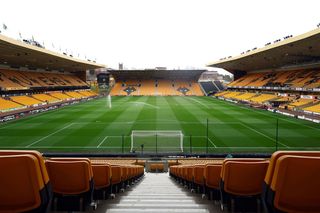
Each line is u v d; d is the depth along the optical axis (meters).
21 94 52.34
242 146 22.66
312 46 39.41
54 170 3.45
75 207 3.54
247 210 3.48
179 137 25.64
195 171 6.23
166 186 8.64
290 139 24.78
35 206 2.52
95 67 80.75
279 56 50.06
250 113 41.44
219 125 31.52
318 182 2.28
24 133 27.17
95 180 4.70
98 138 25.27
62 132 27.69
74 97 67.06
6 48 40.09
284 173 2.27
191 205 4.29
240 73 81.44
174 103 57.31
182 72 86.88
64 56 54.00
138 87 87.31
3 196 2.47
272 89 54.88
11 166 2.38
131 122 33.56
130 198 5.26
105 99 68.62
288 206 2.36
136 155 20.17
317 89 41.69
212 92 82.19
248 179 3.42
